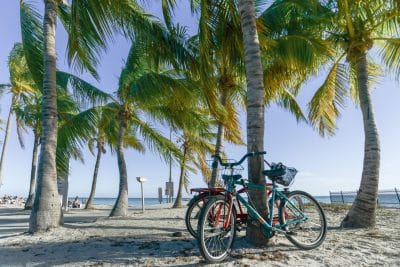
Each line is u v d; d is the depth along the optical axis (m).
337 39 8.83
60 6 8.97
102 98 10.93
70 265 3.81
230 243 3.96
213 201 3.79
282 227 4.40
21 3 8.45
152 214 13.21
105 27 8.00
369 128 7.85
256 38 5.22
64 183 20.44
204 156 17.59
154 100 10.62
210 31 8.08
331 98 10.54
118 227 7.77
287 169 4.45
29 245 5.28
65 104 11.82
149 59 10.07
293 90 12.30
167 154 14.81
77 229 7.11
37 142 22.34
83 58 8.73
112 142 16.31
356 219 7.36
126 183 13.20
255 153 4.38
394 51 8.76
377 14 8.63
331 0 9.11
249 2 5.33
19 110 20.19
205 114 14.99
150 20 8.96
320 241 4.57
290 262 3.72
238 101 13.84
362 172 7.72
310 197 4.73
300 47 9.15
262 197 4.45
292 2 9.90
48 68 7.54
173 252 4.34
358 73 8.41
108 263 3.83
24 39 8.41
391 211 11.93
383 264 3.72
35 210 6.84
